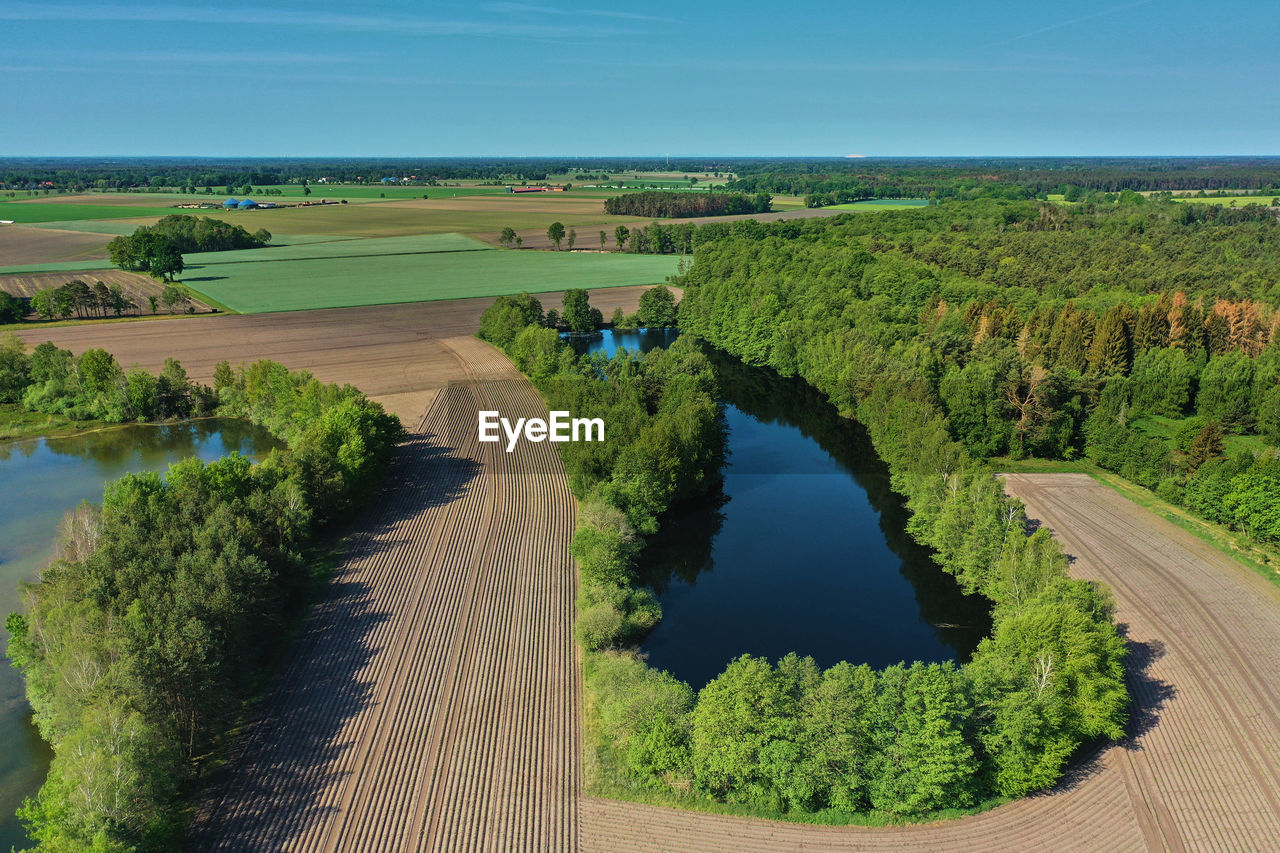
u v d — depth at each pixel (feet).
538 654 218.18
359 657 215.10
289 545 249.96
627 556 272.31
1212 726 189.78
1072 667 179.73
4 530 290.35
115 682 163.53
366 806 165.78
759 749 166.20
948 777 159.84
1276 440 370.53
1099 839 158.51
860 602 261.44
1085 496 320.50
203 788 169.78
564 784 172.55
